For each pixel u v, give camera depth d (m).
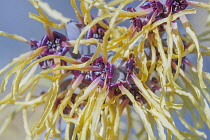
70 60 0.20
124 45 0.20
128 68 0.20
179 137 0.19
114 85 0.20
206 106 0.20
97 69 0.20
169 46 0.19
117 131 0.20
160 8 0.20
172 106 0.20
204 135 0.20
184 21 0.20
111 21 0.20
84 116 0.20
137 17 0.20
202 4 0.20
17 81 0.20
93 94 0.20
